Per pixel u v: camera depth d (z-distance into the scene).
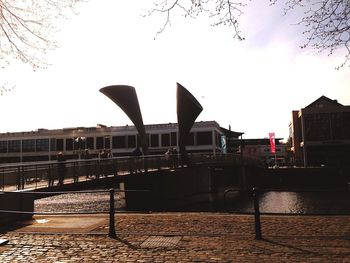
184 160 33.78
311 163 62.44
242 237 7.32
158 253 6.35
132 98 32.00
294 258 5.80
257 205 7.27
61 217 10.48
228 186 53.88
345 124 60.88
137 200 27.23
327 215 9.43
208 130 66.94
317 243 6.72
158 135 69.38
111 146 71.62
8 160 78.31
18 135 78.06
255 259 5.81
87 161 19.78
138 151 27.55
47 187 15.74
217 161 42.19
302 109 62.81
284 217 9.52
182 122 33.25
